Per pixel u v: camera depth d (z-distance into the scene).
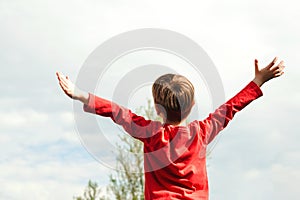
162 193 3.10
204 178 3.19
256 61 3.39
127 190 11.88
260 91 3.38
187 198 3.08
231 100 3.35
